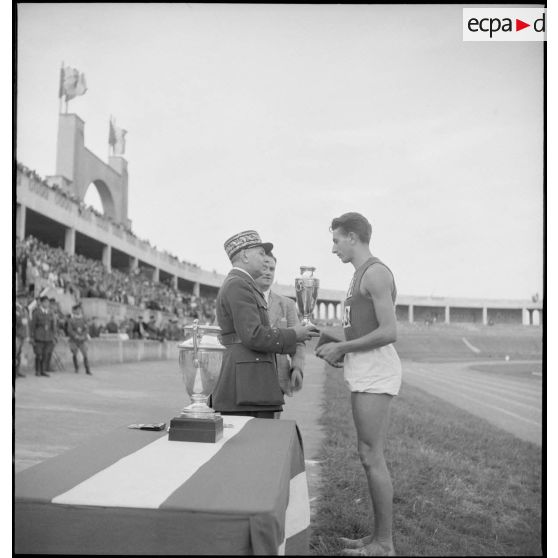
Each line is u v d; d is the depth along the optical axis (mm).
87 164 29391
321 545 3656
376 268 3283
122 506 1721
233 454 2346
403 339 54625
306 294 3559
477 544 4066
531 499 5156
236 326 3422
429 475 5754
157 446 2516
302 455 3295
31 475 2035
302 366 4449
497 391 17922
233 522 1654
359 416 3293
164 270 35812
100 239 27969
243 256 3670
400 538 4000
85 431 7508
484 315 59594
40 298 15016
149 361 24312
